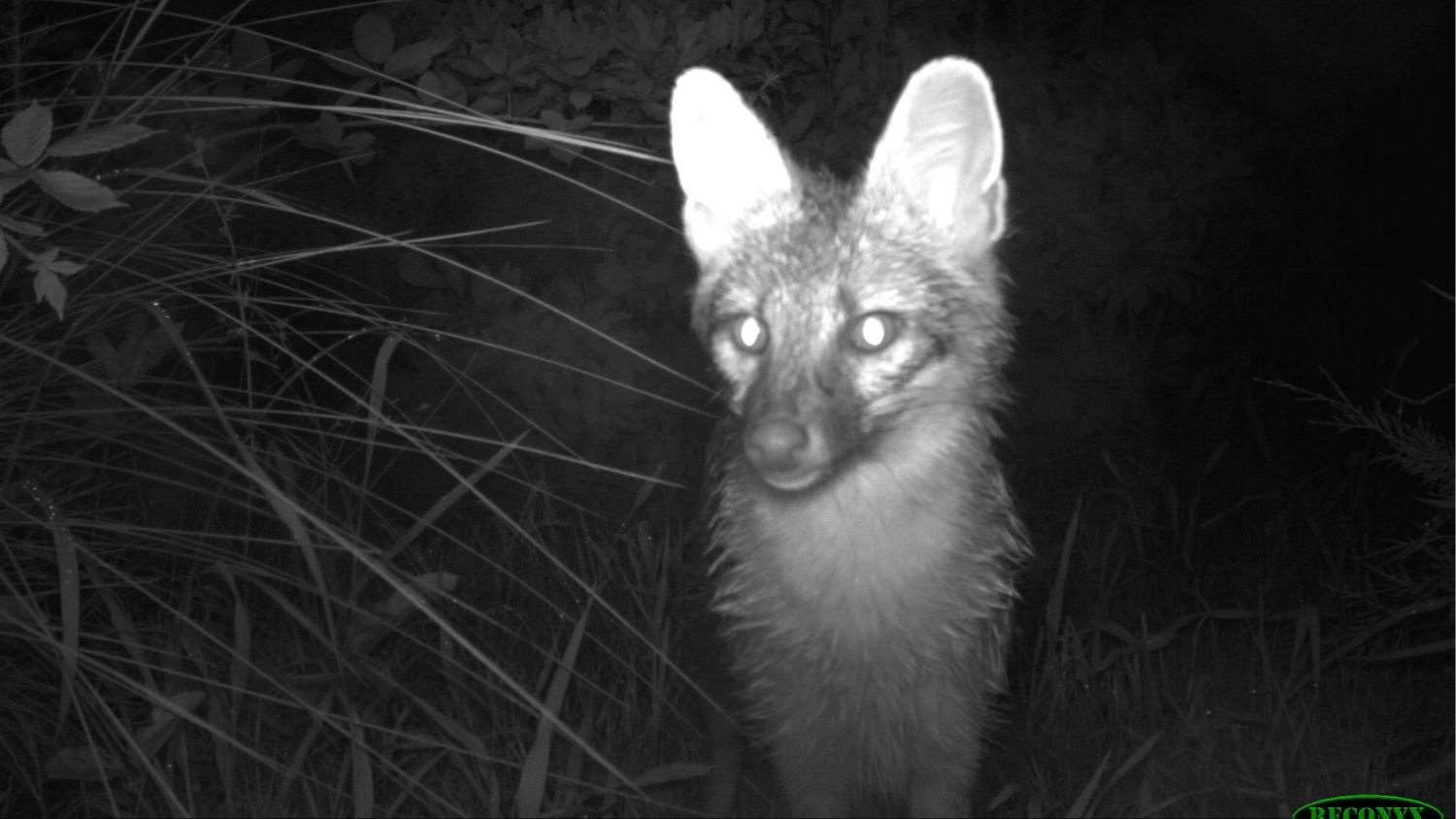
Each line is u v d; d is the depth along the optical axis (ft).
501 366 2.80
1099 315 3.09
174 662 1.89
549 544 2.57
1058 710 2.04
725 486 1.78
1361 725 2.08
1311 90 5.10
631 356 2.80
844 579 1.68
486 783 1.88
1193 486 2.97
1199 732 2.03
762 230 1.76
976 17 3.22
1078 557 2.56
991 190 1.71
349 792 1.90
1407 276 3.95
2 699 1.93
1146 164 2.93
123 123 1.77
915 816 1.74
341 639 1.98
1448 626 2.34
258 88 2.19
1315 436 3.25
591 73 2.52
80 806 1.89
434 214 3.02
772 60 2.80
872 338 1.64
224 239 2.42
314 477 2.39
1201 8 5.19
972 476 1.70
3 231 1.72
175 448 2.18
